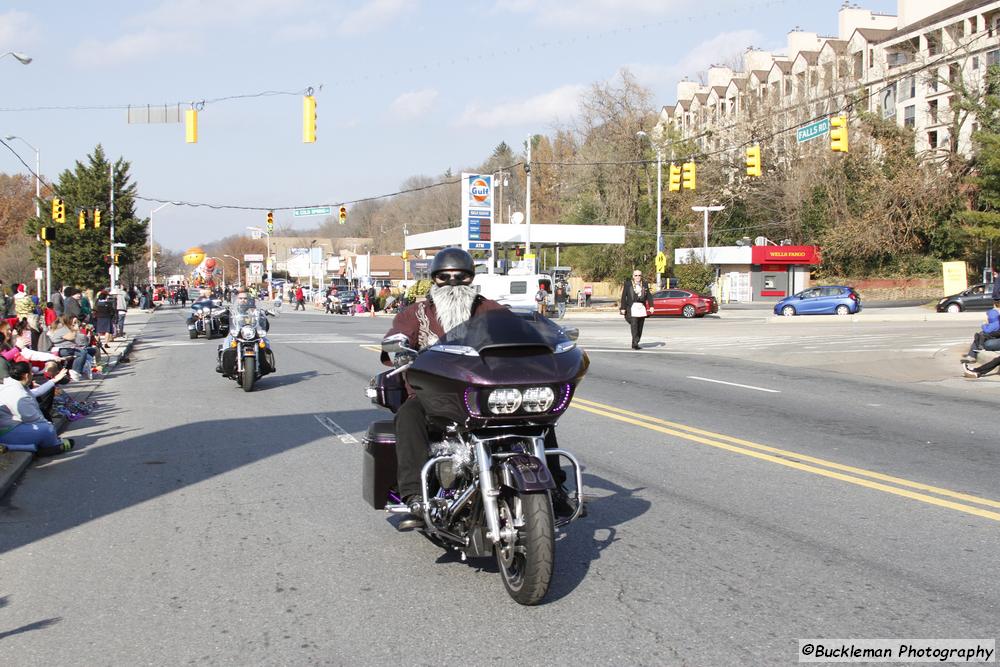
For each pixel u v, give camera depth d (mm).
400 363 5117
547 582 4418
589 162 63969
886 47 69125
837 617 4410
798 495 6953
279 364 18266
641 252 68625
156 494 7281
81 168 63625
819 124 24047
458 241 46406
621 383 14789
